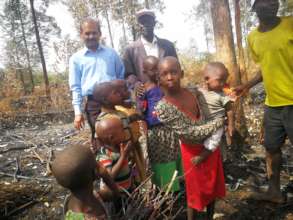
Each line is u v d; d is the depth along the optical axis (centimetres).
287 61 308
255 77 348
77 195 178
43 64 1580
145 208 270
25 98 1318
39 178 481
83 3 1467
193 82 1362
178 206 349
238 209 345
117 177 278
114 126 262
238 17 631
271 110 330
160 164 320
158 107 263
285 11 597
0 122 1059
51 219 368
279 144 337
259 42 319
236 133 467
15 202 397
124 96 301
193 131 263
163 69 258
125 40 1991
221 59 514
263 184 392
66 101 1262
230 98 273
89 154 179
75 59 373
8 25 2031
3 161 585
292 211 333
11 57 2044
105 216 181
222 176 296
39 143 718
